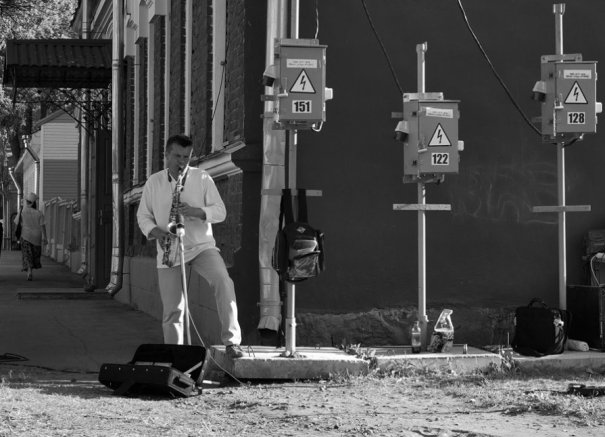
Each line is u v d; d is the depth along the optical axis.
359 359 15.77
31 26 48.34
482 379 15.41
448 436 11.36
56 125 80.56
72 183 81.00
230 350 15.46
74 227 54.53
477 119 18.48
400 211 18.00
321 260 15.68
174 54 26.52
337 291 17.73
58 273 51.94
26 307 30.92
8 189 119.12
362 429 11.75
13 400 13.68
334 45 17.92
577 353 16.81
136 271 30.97
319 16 17.88
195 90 23.56
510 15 18.64
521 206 18.53
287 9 17.58
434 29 18.34
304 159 17.69
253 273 17.72
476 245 18.34
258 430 11.84
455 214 18.27
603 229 18.72
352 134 17.88
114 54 34.09
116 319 27.03
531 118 18.62
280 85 15.66
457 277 18.23
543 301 18.48
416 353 16.52
